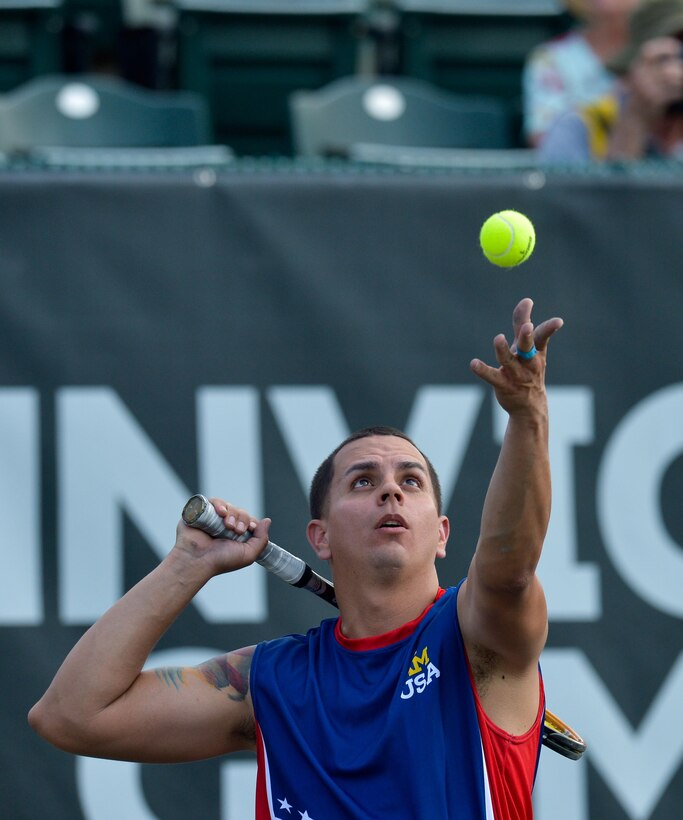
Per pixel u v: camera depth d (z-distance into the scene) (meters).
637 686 16.81
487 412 17.33
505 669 10.80
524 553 10.17
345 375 17.33
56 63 26.80
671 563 17.09
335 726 10.91
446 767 10.56
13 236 17.25
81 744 11.26
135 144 23.92
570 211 17.70
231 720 11.54
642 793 16.56
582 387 17.41
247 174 17.58
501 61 27.38
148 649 11.32
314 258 17.47
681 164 17.94
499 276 17.56
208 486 17.08
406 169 17.81
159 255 17.36
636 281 17.64
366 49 27.66
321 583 11.92
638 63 21.41
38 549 16.81
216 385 17.20
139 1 27.77
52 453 16.97
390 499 11.34
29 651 16.62
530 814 10.86
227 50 26.56
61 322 17.17
